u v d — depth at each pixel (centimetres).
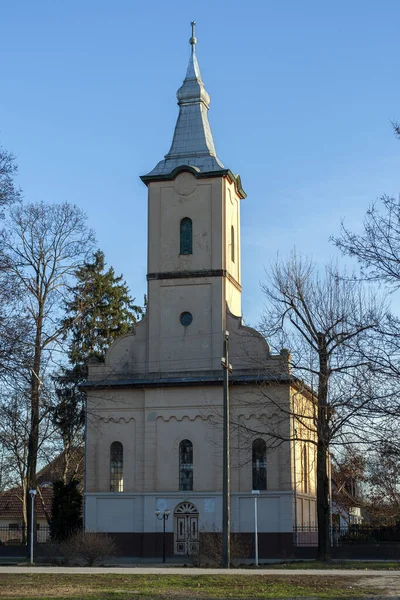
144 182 5706
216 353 5338
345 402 3788
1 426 3938
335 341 4206
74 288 5425
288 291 4400
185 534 5134
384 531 5466
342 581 2577
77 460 7131
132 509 5228
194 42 6094
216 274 5456
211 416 5225
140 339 5484
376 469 4509
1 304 3180
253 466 5128
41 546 4900
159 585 2475
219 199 5569
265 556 4997
